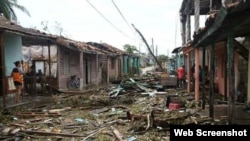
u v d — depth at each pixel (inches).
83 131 388.8
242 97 582.6
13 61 684.7
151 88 960.3
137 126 382.6
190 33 1000.9
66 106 610.9
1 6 1062.4
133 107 597.9
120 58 1644.9
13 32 551.2
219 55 739.4
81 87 960.3
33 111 542.6
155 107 577.3
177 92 840.3
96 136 358.0
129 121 430.3
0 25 505.7
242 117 396.5
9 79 660.7
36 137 358.6
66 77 975.0
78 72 1083.9
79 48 935.7
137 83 966.4
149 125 376.8
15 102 591.5
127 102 672.4
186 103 583.8
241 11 243.0
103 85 1163.9
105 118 476.1
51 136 363.3
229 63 291.4
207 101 581.6
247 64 574.6
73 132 382.0
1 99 605.9
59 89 892.0
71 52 1021.8
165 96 760.3
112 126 407.5
